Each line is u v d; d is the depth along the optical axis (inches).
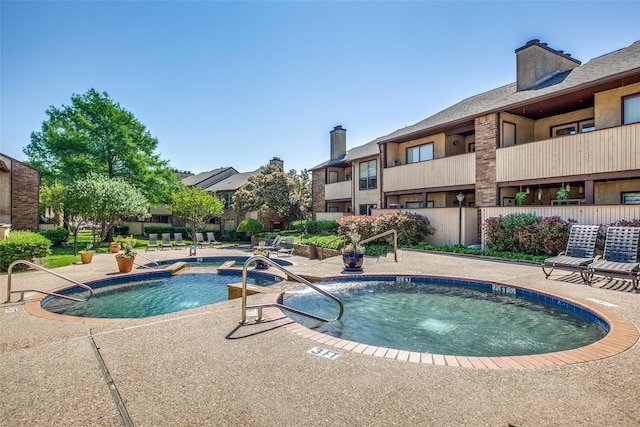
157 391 113.0
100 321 194.1
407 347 174.2
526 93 531.8
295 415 97.9
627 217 377.7
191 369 129.5
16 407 103.9
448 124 601.9
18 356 143.5
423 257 466.3
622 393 108.7
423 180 665.0
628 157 398.3
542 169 480.1
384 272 352.8
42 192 1034.1
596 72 455.5
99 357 141.8
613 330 168.2
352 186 897.5
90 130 1008.9
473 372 125.5
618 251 300.7
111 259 553.0
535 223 434.3
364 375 123.6
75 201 635.5
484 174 554.9
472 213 549.6
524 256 424.8
